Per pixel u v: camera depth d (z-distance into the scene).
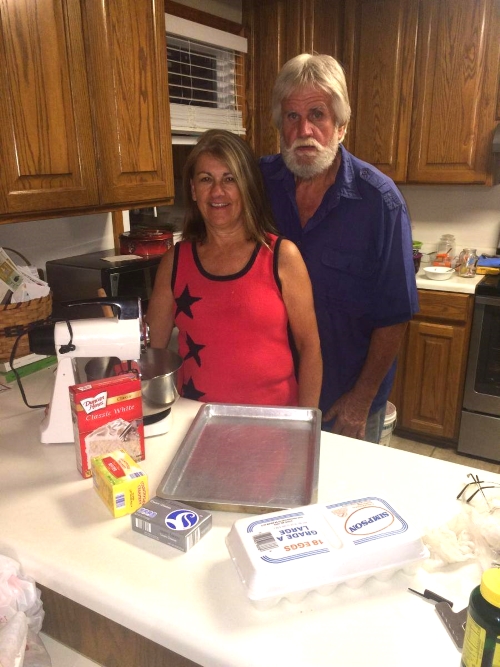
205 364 1.35
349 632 0.65
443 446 2.88
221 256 1.33
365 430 1.76
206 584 0.73
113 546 0.80
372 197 1.52
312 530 0.73
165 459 1.04
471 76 2.48
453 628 0.65
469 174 2.62
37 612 0.79
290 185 1.62
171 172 1.88
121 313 1.08
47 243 1.90
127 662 0.78
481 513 0.85
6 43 1.29
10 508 0.90
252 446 1.04
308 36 2.73
